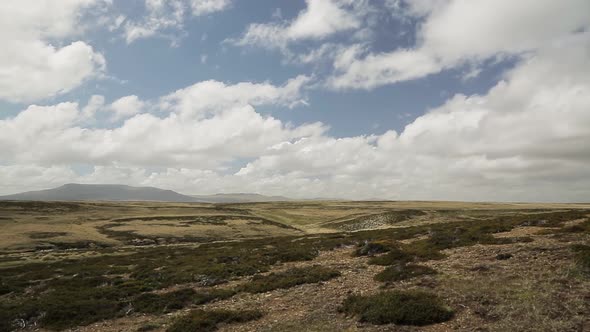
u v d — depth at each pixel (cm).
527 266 2073
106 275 3666
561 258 2105
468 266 2284
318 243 4478
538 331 1297
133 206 16088
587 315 1369
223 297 2434
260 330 1697
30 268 4378
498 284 1833
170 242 8231
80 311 2277
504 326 1376
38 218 10594
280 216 14650
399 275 2280
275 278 2773
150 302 2422
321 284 2427
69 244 7281
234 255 4172
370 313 1645
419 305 1633
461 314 1552
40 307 2330
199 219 12138
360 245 3975
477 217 9969
